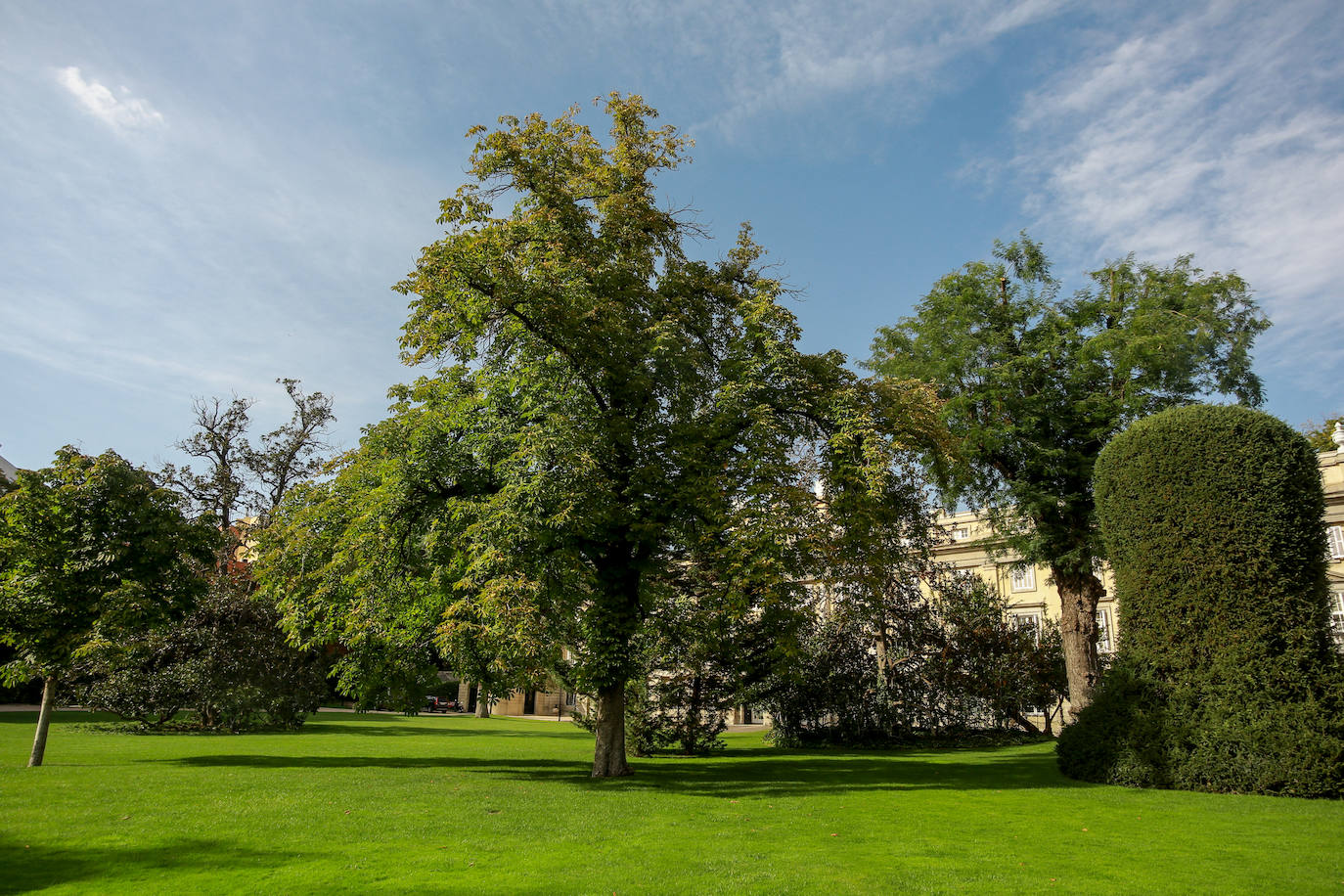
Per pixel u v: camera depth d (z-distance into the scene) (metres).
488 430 15.07
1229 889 6.95
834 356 17.03
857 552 15.56
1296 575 12.88
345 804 11.56
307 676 31.36
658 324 15.34
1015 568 27.75
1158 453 14.27
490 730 36.38
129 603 16.22
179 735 27.31
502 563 12.74
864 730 27.48
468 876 7.38
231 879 7.29
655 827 9.97
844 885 7.08
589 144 17.53
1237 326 24.11
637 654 17.55
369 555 14.80
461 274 14.22
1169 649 13.71
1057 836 9.29
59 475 16.98
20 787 12.62
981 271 25.95
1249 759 12.50
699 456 15.05
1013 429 23.20
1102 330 24.59
